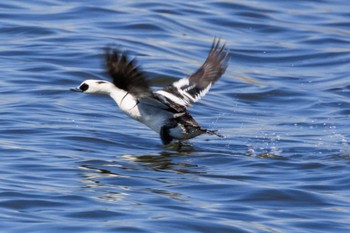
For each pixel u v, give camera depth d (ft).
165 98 47.29
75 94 60.64
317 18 85.30
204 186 41.19
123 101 48.32
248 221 36.47
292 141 52.39
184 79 48.55
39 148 47.34
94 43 71.67
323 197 40.11
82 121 54.24
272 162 46.39
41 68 65.31
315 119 59.21
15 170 42.60
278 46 76.89
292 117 59.88
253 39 78.33
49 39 72.08
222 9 84.64
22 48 69.62
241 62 73.26
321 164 45.96
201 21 80.89
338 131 55.67
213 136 53.06
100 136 50.72
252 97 64.28
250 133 54.49
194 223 35.63
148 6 82.89
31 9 79.61
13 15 77.51
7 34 73.31
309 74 71.05
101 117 55.83
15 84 61.72
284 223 36.47
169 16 80.48
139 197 39.04
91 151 47.73
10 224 34.88
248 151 49.44
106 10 80.38
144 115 48.37
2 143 47.75
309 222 36.68
